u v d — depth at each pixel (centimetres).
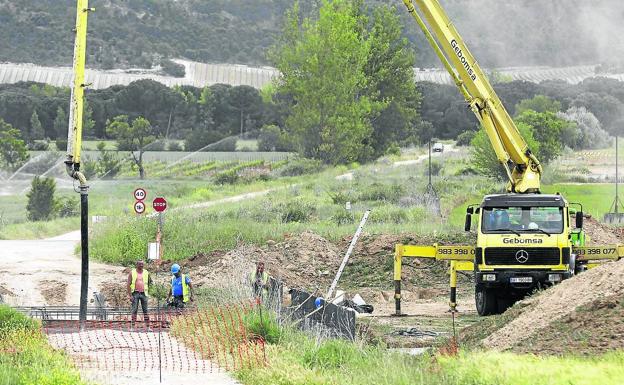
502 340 3381
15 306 4984
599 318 3231
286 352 3438
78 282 6266
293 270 6638
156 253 6119
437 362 3002
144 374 3209
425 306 5488
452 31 5397
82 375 3070
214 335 3841
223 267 6456
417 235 7394
